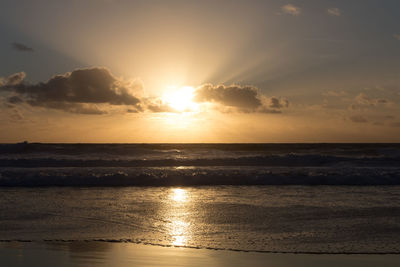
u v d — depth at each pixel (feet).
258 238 25.53
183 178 55.36
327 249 23.09
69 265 19.88
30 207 36.45
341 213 33.45
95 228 28.22
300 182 55.21
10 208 35.83
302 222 30.12
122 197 42.80
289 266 19.86
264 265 20.02
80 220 30.83
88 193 45.96
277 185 53.57
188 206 37.04
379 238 25.50
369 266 19.90
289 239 25.26
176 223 29.81
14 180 53.52
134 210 35.04
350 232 27.04
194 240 25.03
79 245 23.75
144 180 54.95
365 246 23.70
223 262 20.49
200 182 54.90
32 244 23.93
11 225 29.04
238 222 30.12
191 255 21.76
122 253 22.07
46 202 39.34
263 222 30.09
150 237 25.71
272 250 22.82
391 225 29.04
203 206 37.01
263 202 39.24
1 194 44.83
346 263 20.42
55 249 22.85
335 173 58.18
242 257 21.42
